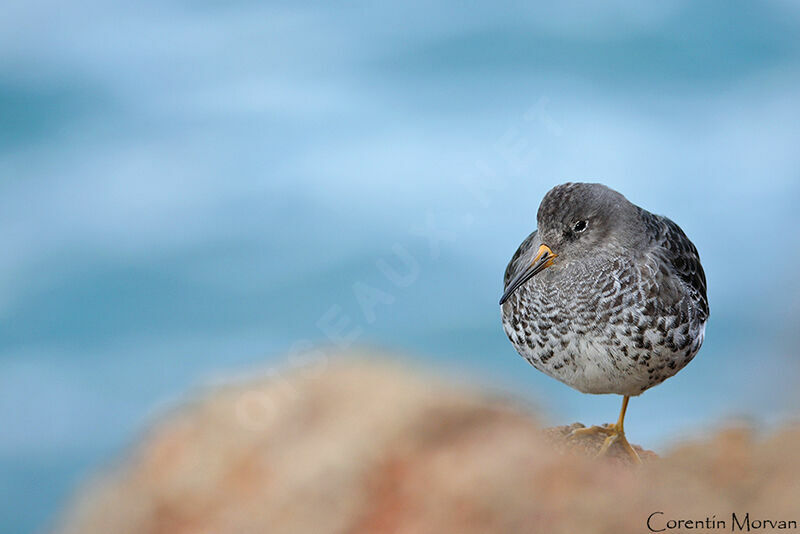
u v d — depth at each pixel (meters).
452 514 4.64
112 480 5.55
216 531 5.00
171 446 5.53
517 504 4.62
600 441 9.15
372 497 4.85
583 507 4.54
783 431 4.90
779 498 4.46
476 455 4.89
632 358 9.34
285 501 4.94
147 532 5.16
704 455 4.81
